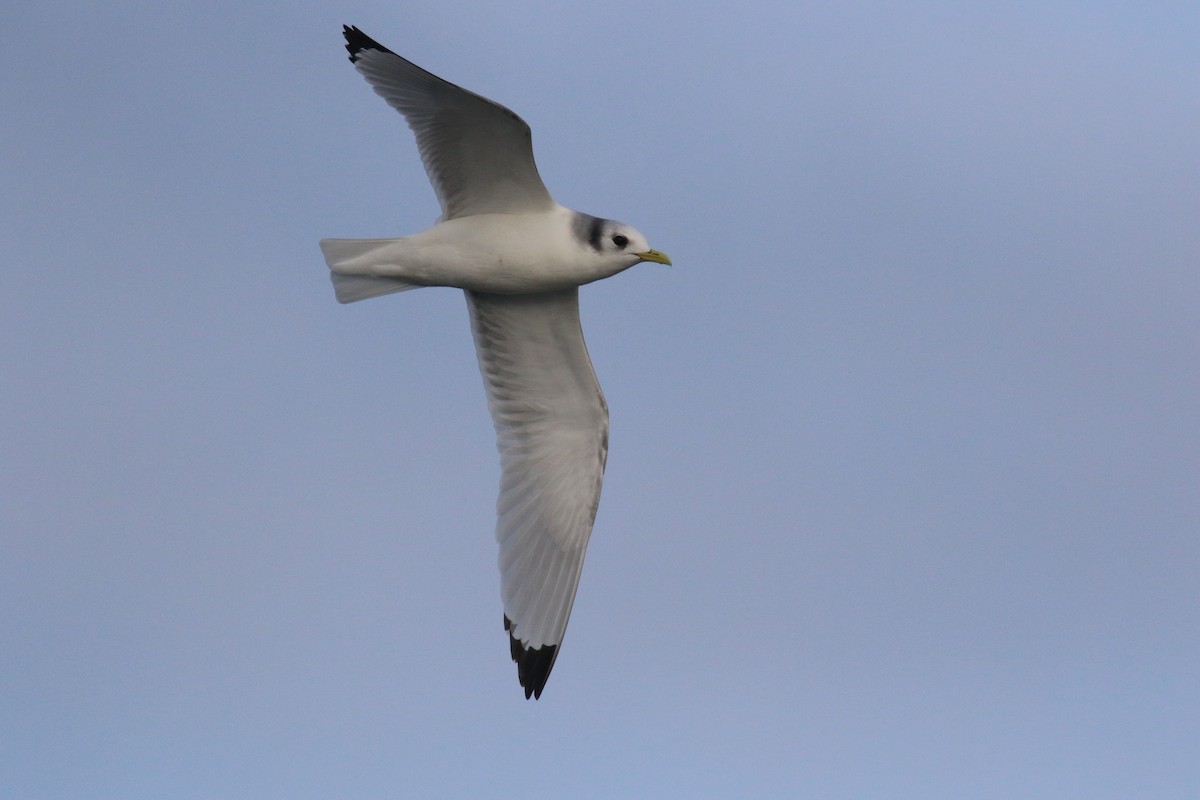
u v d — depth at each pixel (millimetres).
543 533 15055
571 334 14195
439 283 13211
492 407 14867
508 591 14953
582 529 15008
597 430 14836
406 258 12984
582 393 14672
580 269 13141
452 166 12812
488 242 12930
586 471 14938
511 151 12469
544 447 14961
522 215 13070
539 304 13953
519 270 13055
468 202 13055
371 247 13102
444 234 12953
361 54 12625
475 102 11977
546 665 14844
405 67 12211
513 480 14977
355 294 13234
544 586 15000
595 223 13164
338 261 13164
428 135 12672
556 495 15023
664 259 13188
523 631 14930
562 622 14930
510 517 14984
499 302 14117
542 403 14820
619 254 13164
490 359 14672
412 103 12578
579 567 14977
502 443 14938
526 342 14398
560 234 13008
